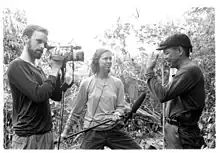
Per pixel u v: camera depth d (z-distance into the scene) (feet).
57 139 11.05
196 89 9.57
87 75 11.26
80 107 10.85
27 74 9.00
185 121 9.71
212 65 11.28
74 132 11.03
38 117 9.17
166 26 11.48
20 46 11.12
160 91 9.51
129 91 11.41
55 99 9.87
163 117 11.32
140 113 11.41
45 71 10.89
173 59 9.88
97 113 10.66
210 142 11.05
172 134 9.87
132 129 11.45
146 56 11.46
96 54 10.86
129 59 11.47
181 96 9.69
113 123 10.59
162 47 9.93
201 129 11.10
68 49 9.77
